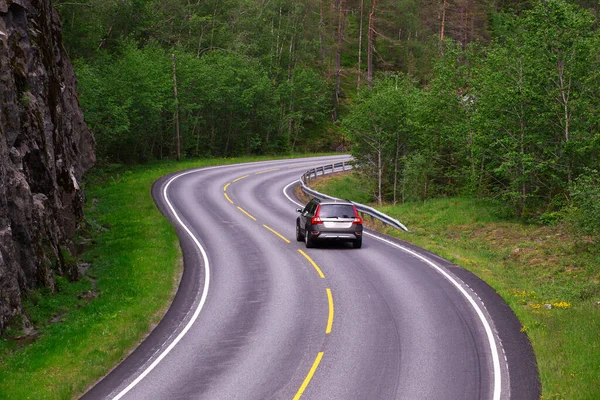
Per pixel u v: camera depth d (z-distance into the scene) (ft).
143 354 38.19
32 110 59.26
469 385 31.71
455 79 102.99
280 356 36.76
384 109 119.65
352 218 68.59
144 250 69.41
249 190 121.70
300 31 244.83
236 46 215.72
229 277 57.36
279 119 214.07
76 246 72.33
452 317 43.70
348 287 52.47
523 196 82.02
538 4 80.23
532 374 33.09
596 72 78.07
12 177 49.67
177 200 106.32
